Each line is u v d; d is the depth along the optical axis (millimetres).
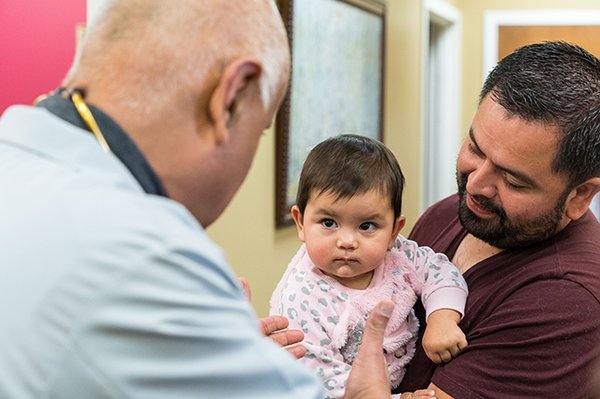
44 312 762
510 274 1369
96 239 784
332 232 1438
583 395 1255
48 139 886
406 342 1454
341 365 1396
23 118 917
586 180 1276
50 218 805
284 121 3234
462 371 1311
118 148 881
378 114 4527
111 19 923
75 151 870
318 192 1446
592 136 1235
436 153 5961
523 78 1240
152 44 894
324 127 3734
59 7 2600
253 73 922
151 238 800
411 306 1459
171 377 778
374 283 1469
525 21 5793
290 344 1349
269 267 3236
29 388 753
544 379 1256
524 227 1306
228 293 858
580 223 1391
